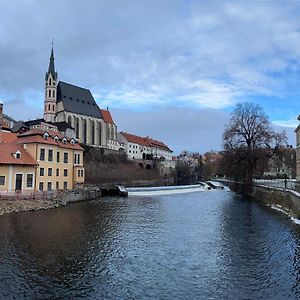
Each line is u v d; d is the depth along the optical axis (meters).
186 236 31.08
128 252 25.44
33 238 29.16
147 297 17.27
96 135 162.62
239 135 75.44
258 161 74.88
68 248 26.12
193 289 18.36
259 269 21.62
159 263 22.81
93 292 17.83
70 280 19.47
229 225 36.62
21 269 21.11
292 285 18.95
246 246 27.30
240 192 86.31
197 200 66.38
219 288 18.50
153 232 32.84
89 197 66.62
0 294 17.36
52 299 16.88
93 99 169.00
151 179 145.88
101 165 126.12
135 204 58.12
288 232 32.34
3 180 53.97
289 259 23.70
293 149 121.94
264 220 39.62
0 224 35.31
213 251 25.81
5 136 71.25
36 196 51.75
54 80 156.12
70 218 40.31
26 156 58.78
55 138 66.62
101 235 30.98
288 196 46.28
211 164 188.50
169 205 56.97
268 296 17.47
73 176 70.62
